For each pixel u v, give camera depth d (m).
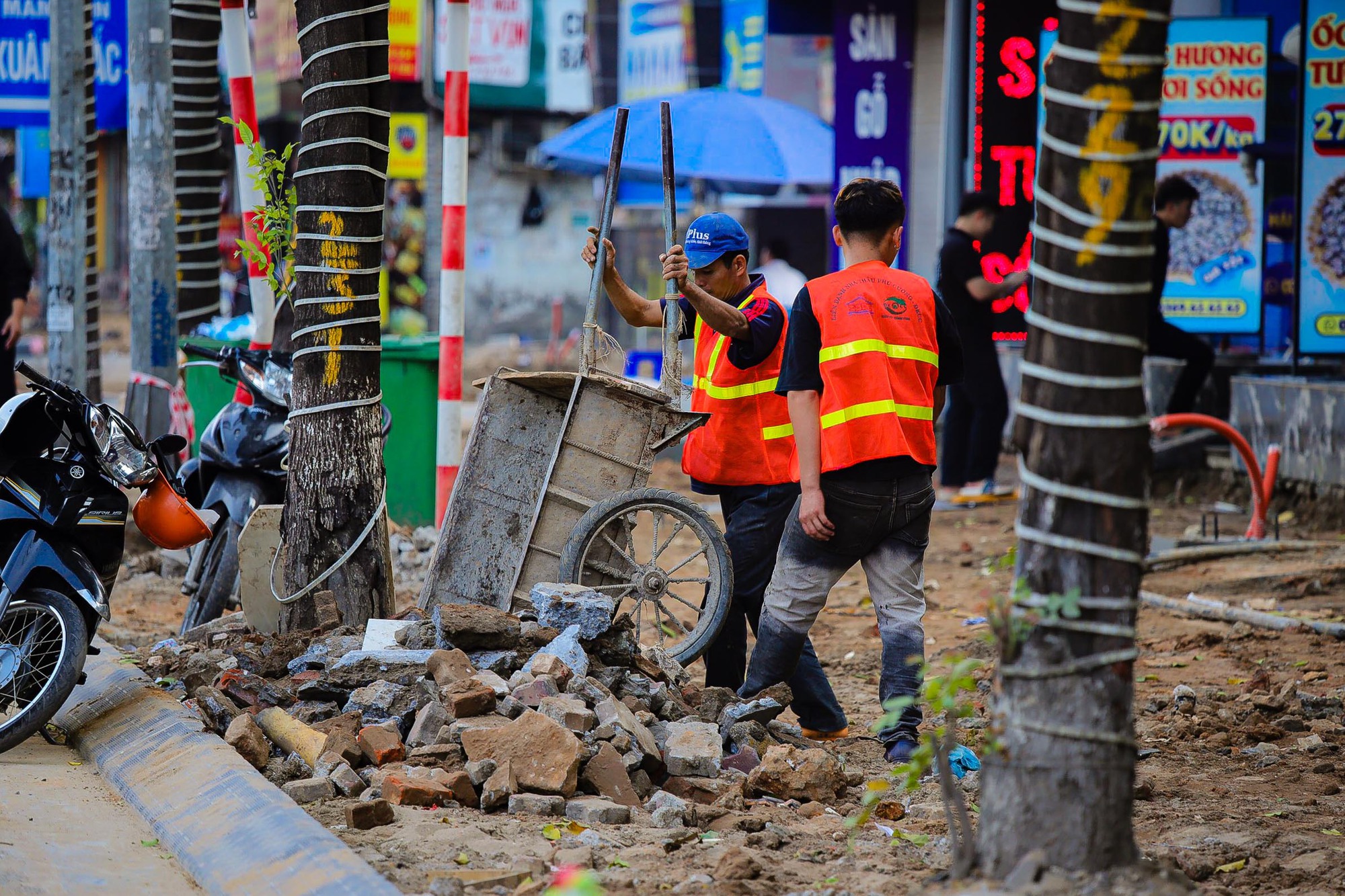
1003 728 9.69
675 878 11.19
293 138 68.00
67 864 11.92
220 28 31.89
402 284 68.69
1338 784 14.61
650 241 72.31
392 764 13.64
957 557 30.17
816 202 58.66
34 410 15.72
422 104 68.38
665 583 16.70
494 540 17.17
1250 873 11.48
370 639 15.73
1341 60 33.12
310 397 17.59
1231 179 38.09
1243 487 36.06
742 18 63.94
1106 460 9.51
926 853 12.10
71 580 15.41
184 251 32.09
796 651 15.42
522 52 70.69
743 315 15.96
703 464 16.88
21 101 34.34
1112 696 9.52
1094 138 9.38
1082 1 9.37
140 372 29.00
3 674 15.30
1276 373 38.22
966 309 36.06
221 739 14.32
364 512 17.70
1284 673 20.11
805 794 13.88
